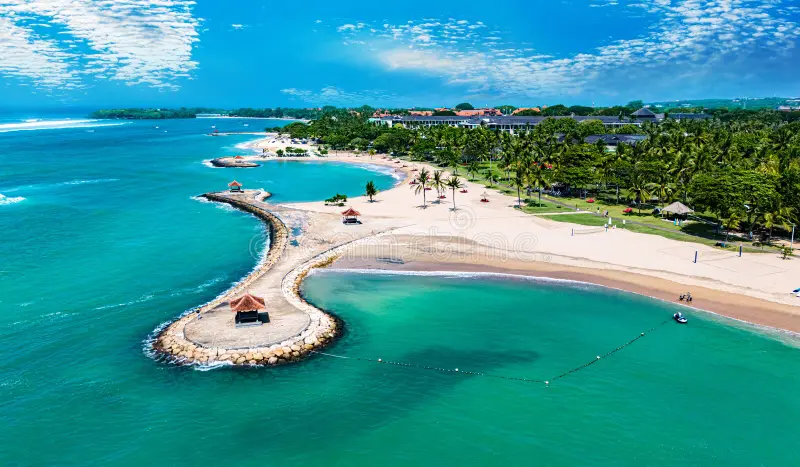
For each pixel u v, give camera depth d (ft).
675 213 312.91
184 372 151.94
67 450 119.85
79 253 265.54
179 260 257.96
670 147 463.42
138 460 116.78
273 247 275.39
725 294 206.08
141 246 281.13
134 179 525.75
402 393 144.15
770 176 277.64
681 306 197.88
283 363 157.48
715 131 579.48
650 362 159.74
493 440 123.85
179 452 119.44
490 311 196.65
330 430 127.75
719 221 307.37
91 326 181.78
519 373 154.40
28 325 181.68
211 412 134.51
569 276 230.48
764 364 157.17
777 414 133.59
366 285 222.69
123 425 128.77
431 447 121.49
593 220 325.42
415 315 193.47
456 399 141.28
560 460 116.88
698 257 248.32
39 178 521.24
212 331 171.53
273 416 133.18
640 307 198.08
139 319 188.14
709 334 176.14
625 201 390.42
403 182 509.76
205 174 570.87
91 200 410.72
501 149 655.35
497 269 240.32
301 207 380.58
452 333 179.32
